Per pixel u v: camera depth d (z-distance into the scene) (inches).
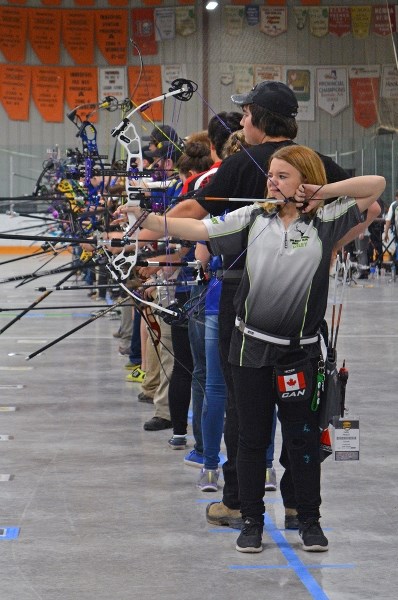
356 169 1305.4
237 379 219.0
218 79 1322.6
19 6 1374.3
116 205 324.8
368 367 499.8
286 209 214.1
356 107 1305.4
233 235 216.2
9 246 1481.3
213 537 237.3
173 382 321.7
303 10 1315.2
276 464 306.0
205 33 1323.8
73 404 406.3
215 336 264.7
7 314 759.7
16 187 1429.6
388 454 320.8
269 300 212.8
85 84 1378.0
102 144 1309.1
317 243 212.1
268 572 213.6
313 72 1326.3
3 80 1393.9
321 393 218.7
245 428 220.8
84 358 533.3
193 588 204.4
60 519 251.6
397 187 1221.1
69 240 223.6
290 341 213.6
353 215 214.7
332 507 261.6
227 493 243.9
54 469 302.0
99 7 1355.8
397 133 1219.2
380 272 1157.1
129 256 229.1
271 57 1314.0
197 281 244.1
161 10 1326.3
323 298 215.8
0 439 343.3
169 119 1264.8
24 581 208.5
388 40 1259.8
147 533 240.1
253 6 1321.4
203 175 268.7
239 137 250.1
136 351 480.1
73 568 216.2
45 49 1384.1
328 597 199.6
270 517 251.1
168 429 357.4
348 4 1304.1
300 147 213.6
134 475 294.4
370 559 221.6
